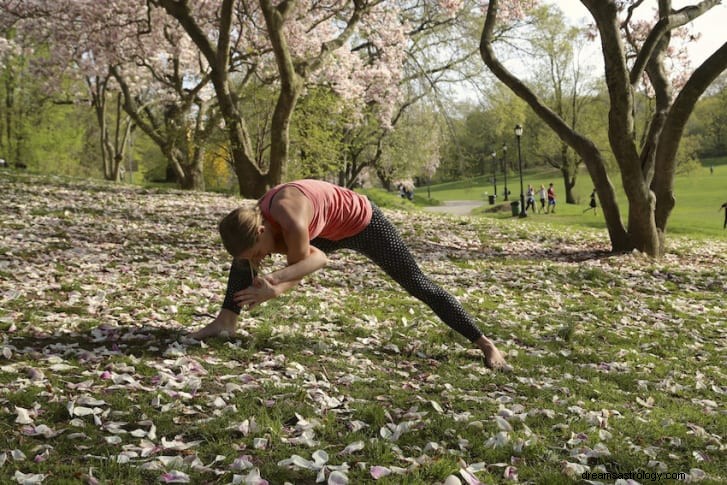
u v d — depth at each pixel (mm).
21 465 2656
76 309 5266
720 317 7695
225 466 2818
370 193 29188
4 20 26953
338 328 5496
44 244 8461
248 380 3906
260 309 5652
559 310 7289
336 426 3383
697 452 3406
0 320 4691
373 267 9008
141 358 4141
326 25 27812
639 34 19531
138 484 2604
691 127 91250
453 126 34688
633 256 12500
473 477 2838
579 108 52000
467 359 4941
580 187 52438
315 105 27422
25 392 3385
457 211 49250
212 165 35875
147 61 28469
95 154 56094
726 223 25922
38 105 43344
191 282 6902
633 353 5605
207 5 24984
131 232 10508
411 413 3566
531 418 3705
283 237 3760
